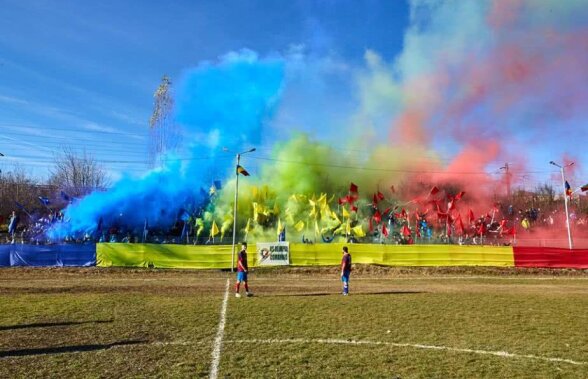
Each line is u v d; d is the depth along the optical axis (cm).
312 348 1112
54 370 920
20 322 1378
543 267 3356
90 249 3122
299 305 1730
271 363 984
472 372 935
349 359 1020
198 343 1150
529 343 1179
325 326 1362
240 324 1378
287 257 3262
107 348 1092
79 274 2869
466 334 1275
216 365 962
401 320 1459
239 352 1069
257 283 2534
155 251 3155
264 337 1220
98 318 1444
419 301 1844
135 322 1388
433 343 1173
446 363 997
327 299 1895
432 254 3378
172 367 945
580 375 922
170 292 2089
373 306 1719
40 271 2920
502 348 1130
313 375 904
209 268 3180
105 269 3008
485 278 2928
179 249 3178
